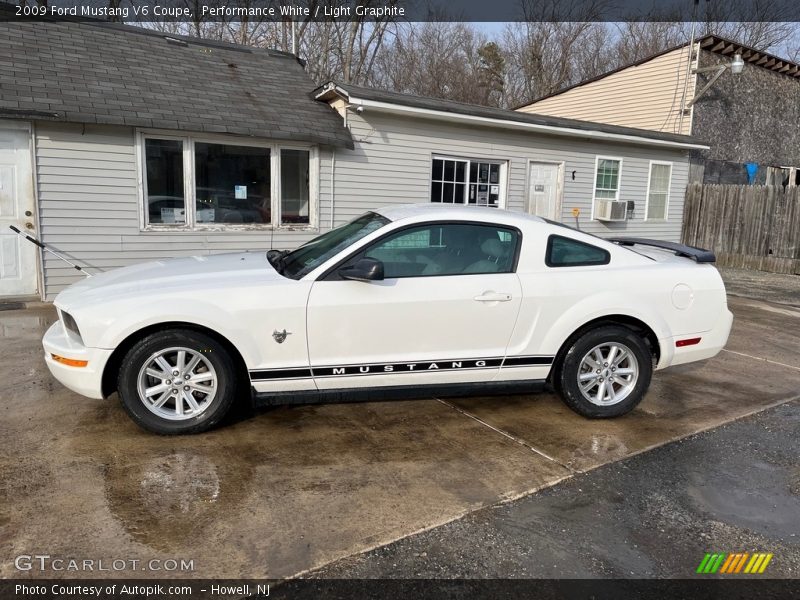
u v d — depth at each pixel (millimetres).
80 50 8156
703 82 14977
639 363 4312
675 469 3646
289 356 3809
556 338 4145
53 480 3229
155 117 7551
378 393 4008
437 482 3381
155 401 3812
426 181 10406
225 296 3719
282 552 2695
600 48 32094
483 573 2611
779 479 3566
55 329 4008
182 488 3201
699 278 4426
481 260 4117
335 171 9391
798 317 8312
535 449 3859
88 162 7609
